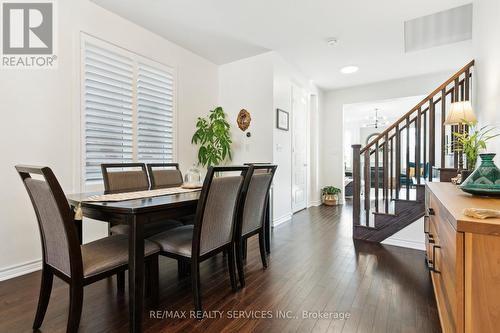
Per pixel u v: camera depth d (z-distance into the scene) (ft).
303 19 9.61
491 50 6.63
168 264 7.91
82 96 8.43
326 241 10.16
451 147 9.43
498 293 2.52
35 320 4.75
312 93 17.63
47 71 7.63
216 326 4.92
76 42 8.25
